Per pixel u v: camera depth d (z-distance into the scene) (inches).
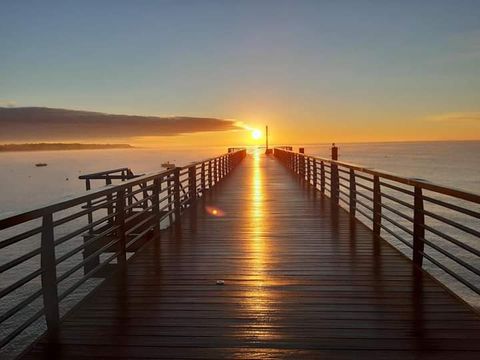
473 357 106.0
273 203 400.8
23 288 666.2
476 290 130.9
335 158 446.9
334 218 317.7
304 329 123.3
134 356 108.3
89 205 266.8
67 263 722.2
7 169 7130.9
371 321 128.3
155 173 248.2
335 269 184.9
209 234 265.1
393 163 4940.9
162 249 226.7
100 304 145.3
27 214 107.3
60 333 122.3
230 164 820.0
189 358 106.9
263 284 165.8
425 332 120.3
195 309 139.9
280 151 1211.9
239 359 106.3
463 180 2615.7
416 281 166.7
